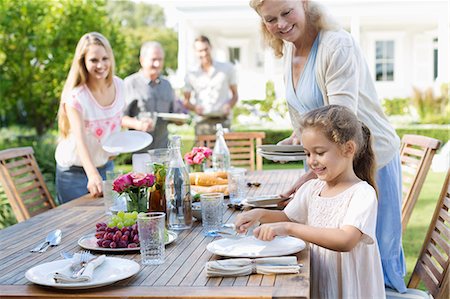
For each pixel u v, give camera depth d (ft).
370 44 44.47
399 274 8.96
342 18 38.29
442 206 8.82
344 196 6.95
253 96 39.81
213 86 23.26
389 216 9.13
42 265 6.26
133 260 6.63
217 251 6.55
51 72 29.66
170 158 8.11
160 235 6.48
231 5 35.83
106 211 9.07
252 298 5.39
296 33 8.78
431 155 10.43
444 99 39.29
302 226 6.46
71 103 11.64
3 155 11.09
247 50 43.42
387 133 9.23
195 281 5.86
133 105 19.35
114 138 12.03
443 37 38.01
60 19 29.37
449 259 7.88
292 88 9.55
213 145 17.02
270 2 8.58
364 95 9.09
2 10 28.27
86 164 11.31
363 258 6.94
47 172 27.37
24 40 28.94
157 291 5.61
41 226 8.43
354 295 6.95
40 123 31.73
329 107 7.04
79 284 5.66
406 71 44.37
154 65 19.13
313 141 6.87
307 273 5.98
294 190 8.90
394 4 36.55
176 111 20.25
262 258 6.30
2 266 6.57
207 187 10.21
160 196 8.24
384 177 9.16
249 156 16.87
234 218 8.52
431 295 8.51
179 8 35.86
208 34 42.83
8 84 29.32
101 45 11.73
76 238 7.68
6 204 17.97
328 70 8.75
